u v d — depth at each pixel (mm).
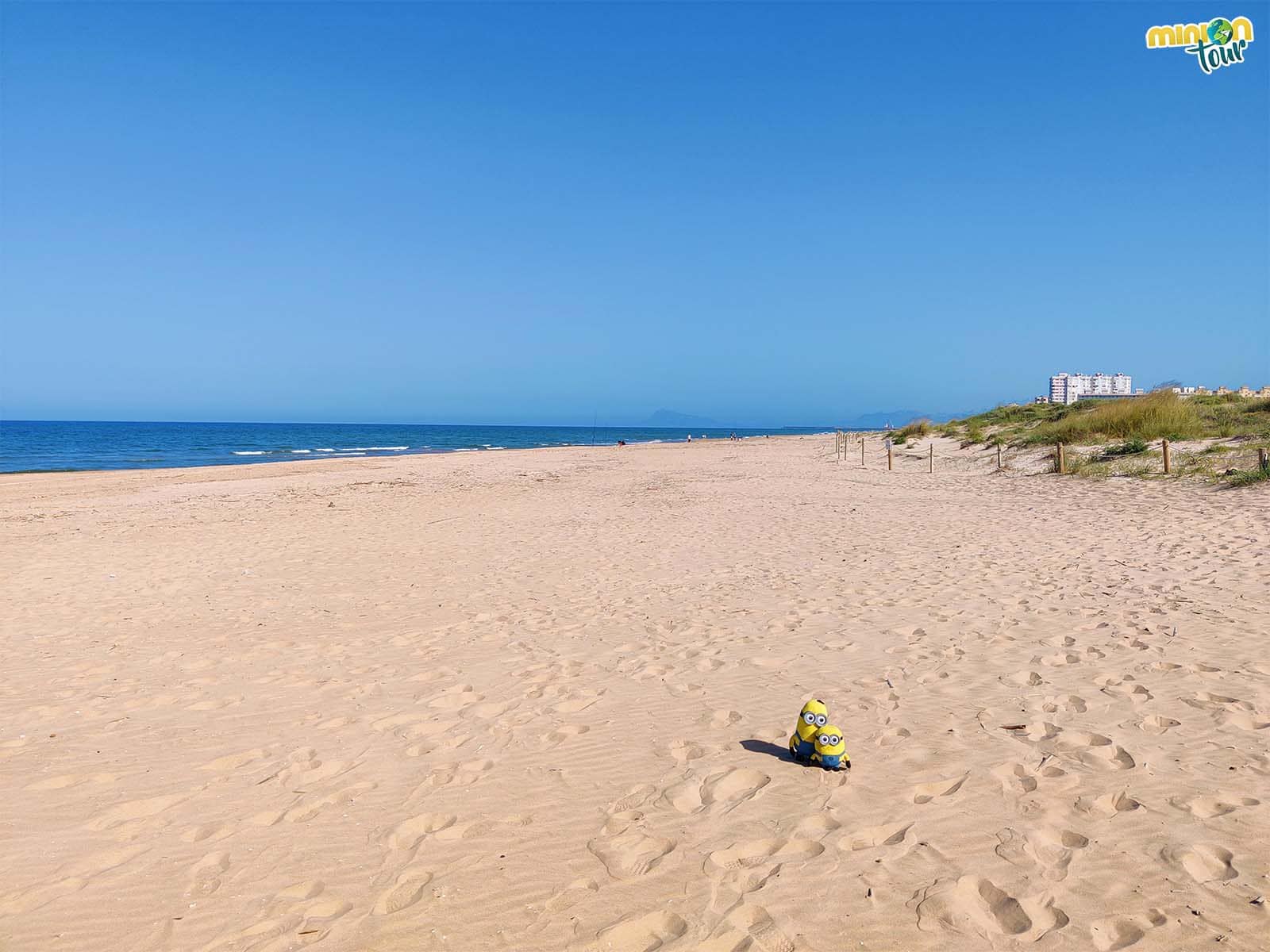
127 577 11156
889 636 6996
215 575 11164
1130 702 5141
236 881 3531
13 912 3342
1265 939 2824
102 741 5227
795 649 6793
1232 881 3189
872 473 26188
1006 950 2861
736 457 41594
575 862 3584
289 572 11312
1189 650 6090
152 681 6504
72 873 3645
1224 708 4938
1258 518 11602
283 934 3133
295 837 3914
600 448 65125
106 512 19500
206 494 24125
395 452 62438
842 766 4391
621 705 5648
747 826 3838
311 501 21547
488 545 13438
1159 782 4031
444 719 5512
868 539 12414
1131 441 21422
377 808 4191
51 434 117438
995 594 8312
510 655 6984
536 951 2969
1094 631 6746
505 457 47750
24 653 7391
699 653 6820
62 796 4434
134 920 3266
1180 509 13156
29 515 19234
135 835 3980
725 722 5250
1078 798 3920
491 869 3559
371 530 15625
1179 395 27234
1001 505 16000
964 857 3471
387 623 8297
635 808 4094
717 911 3166
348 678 6473
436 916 3211
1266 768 4109
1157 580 8445
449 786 4438
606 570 10836
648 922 3113
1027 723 4922
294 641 7652
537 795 4289
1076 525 12609
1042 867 3359
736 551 11953
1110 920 2994
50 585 10680
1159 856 3387
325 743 5129
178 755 4973
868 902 3176
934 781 4211
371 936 3094
